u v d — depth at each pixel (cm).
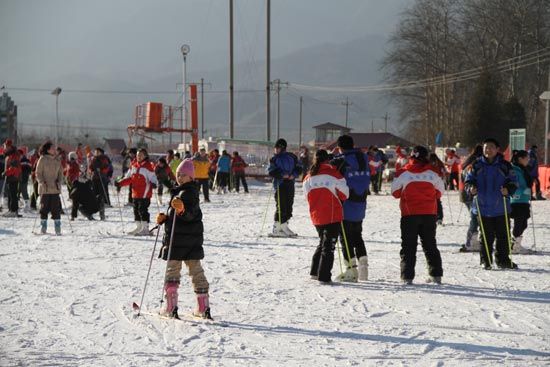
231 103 4772
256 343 680
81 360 626
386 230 1667
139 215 1595
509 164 1099
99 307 840
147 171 1584
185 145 4759
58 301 874
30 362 620
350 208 999
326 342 683
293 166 1541
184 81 4684
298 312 809
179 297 893
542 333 716
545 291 925
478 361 621
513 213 1266
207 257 1239
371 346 669
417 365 610
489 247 1105
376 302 861
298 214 2161
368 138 8819
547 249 1338
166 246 770
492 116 5000
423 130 6462
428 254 990
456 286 962
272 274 1062
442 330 727
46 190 1591
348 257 1001
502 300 872
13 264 1166
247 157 4450
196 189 767
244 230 1698
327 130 9112
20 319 783
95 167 2147
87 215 1961
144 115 4566
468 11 5891
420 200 979
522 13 5412
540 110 5647
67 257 1245
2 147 2422
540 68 5362
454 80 5825
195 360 625
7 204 2294
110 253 1296
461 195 1296
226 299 881
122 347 669
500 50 5684
